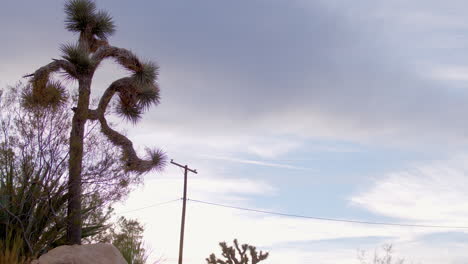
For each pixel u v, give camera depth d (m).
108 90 15.41
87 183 13.85
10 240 12.48
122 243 15.24
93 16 16.50
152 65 16.36
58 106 13.57
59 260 11.41
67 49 14.83
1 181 12.96
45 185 13.05
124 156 14.62
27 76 14.35
